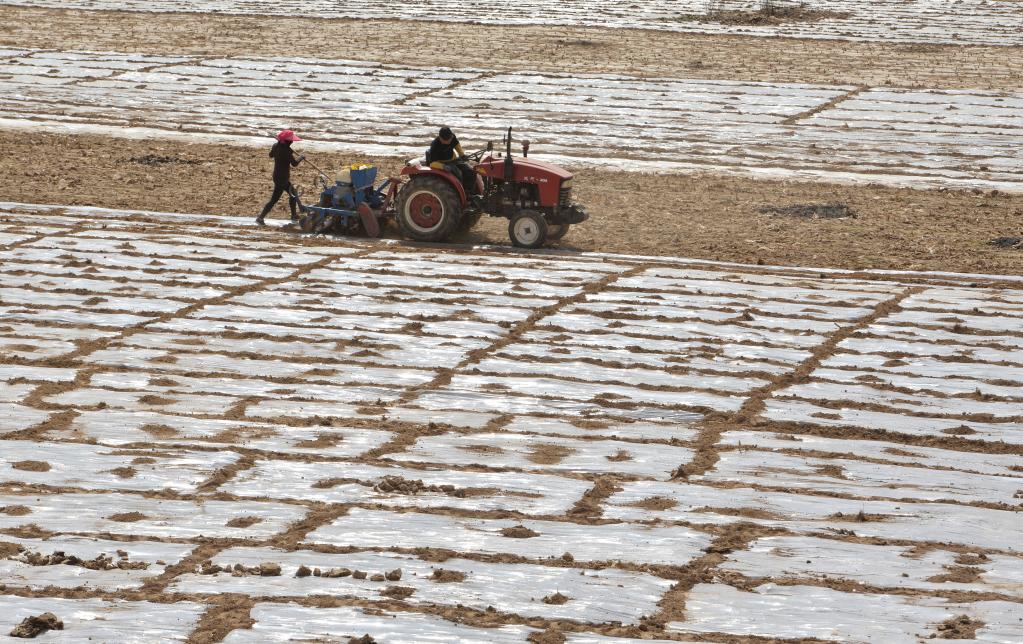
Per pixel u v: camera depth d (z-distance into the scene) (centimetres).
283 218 2925
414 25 6462
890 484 1440
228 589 1140
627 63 5403
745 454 1525
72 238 2645
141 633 1054
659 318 2131
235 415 1645
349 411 1670
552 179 2641
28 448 1493
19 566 1182
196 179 3309
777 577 1180
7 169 3344
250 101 4484
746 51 5766
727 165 3597
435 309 2173
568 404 1712
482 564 1198
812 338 2042
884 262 2608
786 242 2769
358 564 1194
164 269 2409
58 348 1920
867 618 1093
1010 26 6469
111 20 6506
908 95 4694
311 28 6341
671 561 1210
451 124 4125
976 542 1267
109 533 1270
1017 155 3769
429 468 1470
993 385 1820
